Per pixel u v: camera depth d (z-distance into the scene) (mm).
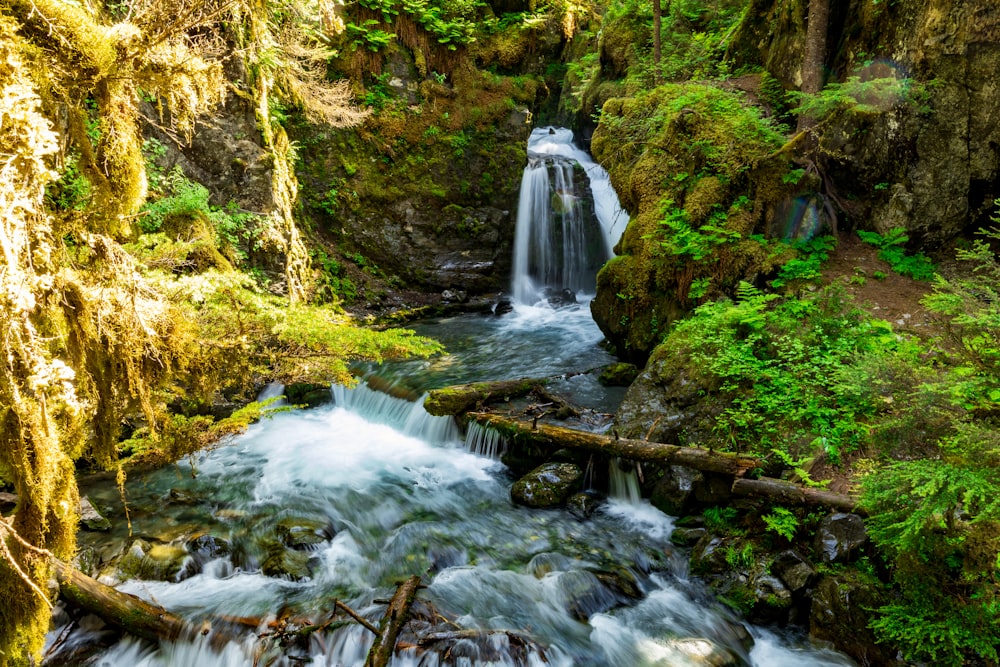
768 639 4805
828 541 4945
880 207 8648
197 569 5449
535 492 6648
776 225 8445
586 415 7801
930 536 3896
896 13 8523
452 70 14133
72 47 2541
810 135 8766
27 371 2365
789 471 5625
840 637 4559
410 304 13438
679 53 13508
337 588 5305
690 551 5762
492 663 4469
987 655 3756
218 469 7359
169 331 3455
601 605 5160
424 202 13820
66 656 4348
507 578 5473
